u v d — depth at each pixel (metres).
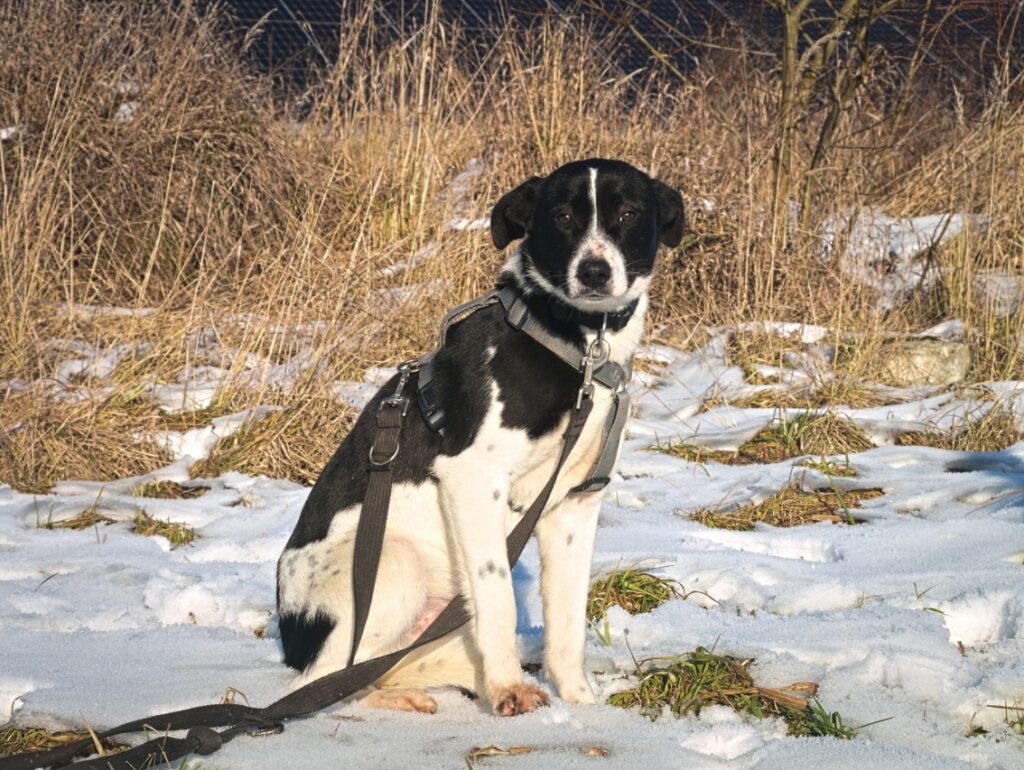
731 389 6.22
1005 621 3.42
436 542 3.08
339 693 2.81
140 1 8.00
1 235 6.29
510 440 2.89
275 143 8.08
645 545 4.17
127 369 5.85
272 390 5.84
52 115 6.95
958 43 8.83
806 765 2.55
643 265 3.11
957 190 8.14
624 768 2.55
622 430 3.02
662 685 3.05
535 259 3.03
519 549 2.90
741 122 8.12
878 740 2.77
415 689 3.06
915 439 5.57
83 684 3.03
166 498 4.97
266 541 4.33
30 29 7.54
